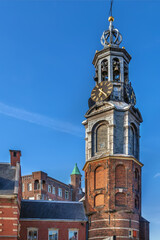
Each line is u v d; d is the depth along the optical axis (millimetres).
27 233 51250
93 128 55531
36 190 93375
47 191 95938
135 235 49469
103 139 54344
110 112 54000
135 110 56594
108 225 49250
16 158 52031
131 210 49812
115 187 50531
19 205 51094
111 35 60094
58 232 51719
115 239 45625
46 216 52500
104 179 51469
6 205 45500
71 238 51625
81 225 52250
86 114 56531
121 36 59906
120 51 58188
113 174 51031
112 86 55031
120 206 49875
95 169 53156
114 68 58031
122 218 49312
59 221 52219
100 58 58594
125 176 51375
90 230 51406
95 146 54719
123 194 50625
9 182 47844
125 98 56750
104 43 59906
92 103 58031
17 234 46625
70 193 106938
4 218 44969
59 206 54781
